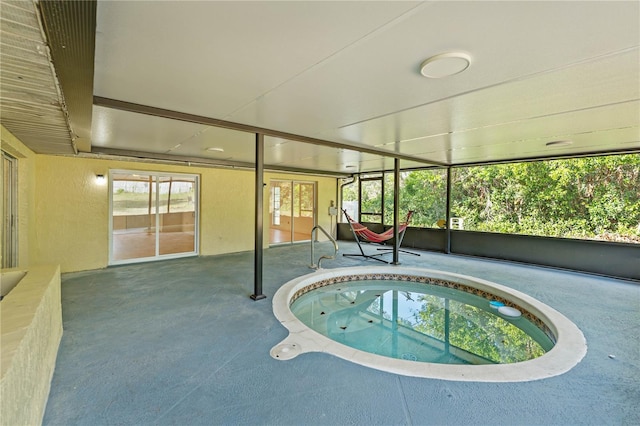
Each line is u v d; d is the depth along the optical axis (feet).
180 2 4.63
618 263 17.66
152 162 21.07
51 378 7.34
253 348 9.07
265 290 14.92
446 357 10.94
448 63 6.79
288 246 29.99
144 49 6.20
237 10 4.87
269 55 6.48
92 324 10.79
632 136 14.29
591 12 4.91
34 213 16.26
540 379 7.62
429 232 27.17
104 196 19.56
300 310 15.57
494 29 5.44
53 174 17.74
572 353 8.90
